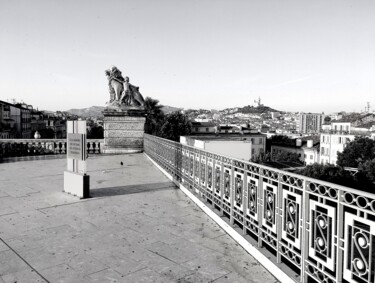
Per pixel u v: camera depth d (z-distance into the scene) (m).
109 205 6.85
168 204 6.95
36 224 5.60
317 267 3.19
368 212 2.59
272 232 4.21
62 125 134.75
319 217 3.17
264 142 101.00
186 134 60.88
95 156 16.06
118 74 17.94
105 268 4.00
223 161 5.64
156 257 4.32
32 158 15.20
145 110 17.91
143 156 16.17
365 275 2.76
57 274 3.84
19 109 85.12
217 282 3.68
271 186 4.04
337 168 42.97
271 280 3.75
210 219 5.95
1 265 4.06
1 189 8.29
